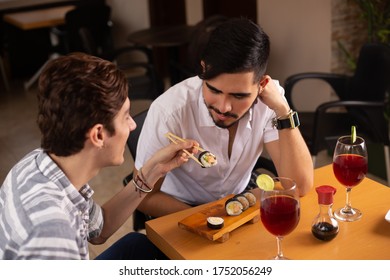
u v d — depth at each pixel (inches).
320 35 152.9
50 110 46.1
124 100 48.4
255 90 58.6
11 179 48.6
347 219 59.0
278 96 67.3
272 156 73.0
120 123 48.8
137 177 62.3
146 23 218.2
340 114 123.8
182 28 177.8
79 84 45.6
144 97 154.4
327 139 112.9
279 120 67.5
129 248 68.6
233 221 57.1
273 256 53.3
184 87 70.9
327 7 148.3
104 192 130.7
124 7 224.5
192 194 76.1
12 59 227.3
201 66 59.4
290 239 56.0
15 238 44.1
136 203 63.3
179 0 217.2
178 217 61.2
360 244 54.7
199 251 54.6
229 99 58.1
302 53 160.1
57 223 43.4
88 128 46.4
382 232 56.6
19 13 209.0
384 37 139.5
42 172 47.3
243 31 55.5
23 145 161.9
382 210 60.9
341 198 64.2
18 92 214.4
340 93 122.9
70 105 45.5
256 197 63.2
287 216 49.8
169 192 77.4
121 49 163.9
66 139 46.4
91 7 188.1
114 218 62.6
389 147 125.4
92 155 48.8
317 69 157.5
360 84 119.2
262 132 72.3
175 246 55.5
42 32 227.1
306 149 68.4
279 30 165.3
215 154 71.7
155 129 68.6
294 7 157.6
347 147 58.9
